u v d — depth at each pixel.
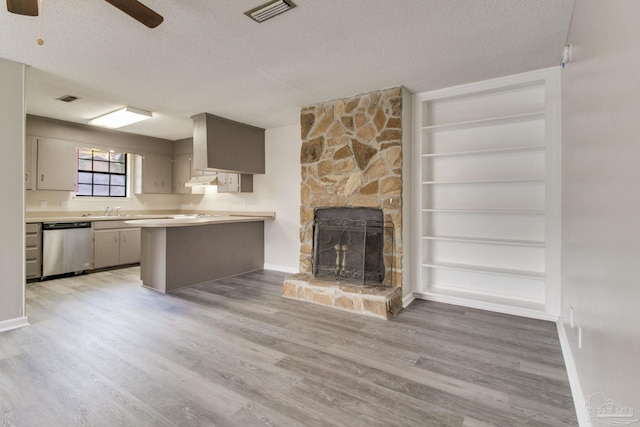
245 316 3.24
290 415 1.73
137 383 2.03
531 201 3.41
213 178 5.82
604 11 1.34
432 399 1.88
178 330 2.88
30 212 5.06
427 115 3.92
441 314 3.28
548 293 3.07
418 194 3.76
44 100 4.00
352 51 2.71
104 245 5.30
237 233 5.12
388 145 3.55
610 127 1.24
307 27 2.33
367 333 2.82
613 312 1.18
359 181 3.74
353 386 2.01
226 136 4.87
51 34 2.40
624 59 1.07
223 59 2.85
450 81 3.38
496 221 3.59
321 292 3.61
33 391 1.94
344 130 3.86
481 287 3.71
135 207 6.44
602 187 1.36
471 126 3.62
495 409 1.79
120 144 5.80
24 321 2.95
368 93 3.69
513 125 3.47
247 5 2.05
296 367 2.24
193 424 1.66
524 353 2.44
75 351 2.46
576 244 2.01
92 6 2.05
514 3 2.04
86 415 1.72
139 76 3.23
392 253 3.53
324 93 3.73
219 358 2.36
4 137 2.81
